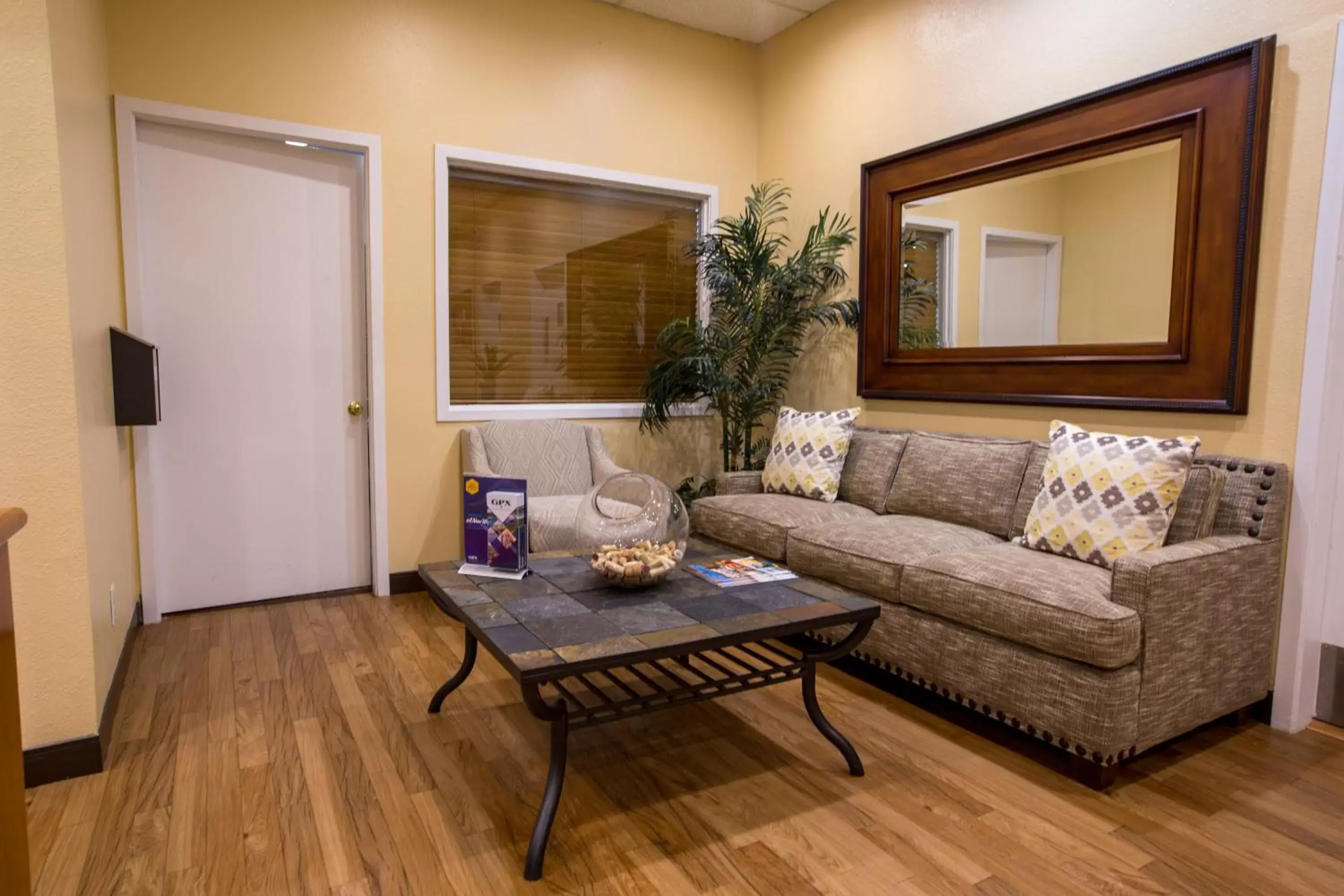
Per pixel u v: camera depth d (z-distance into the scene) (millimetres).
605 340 4309
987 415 3311
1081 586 2154
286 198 3457
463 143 3715
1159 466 2322
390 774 2080
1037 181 3068
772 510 3303
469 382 3932
